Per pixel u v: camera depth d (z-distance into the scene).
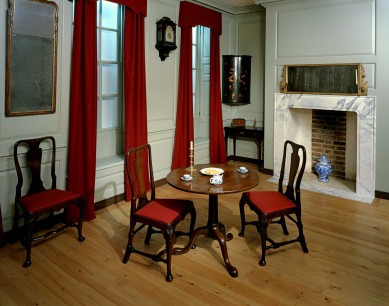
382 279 2.38
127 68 3.74
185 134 4.78
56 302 2.11
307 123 5.06
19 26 2.80
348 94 4.14
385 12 3.82
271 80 4.86
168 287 2.28
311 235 3.09
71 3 3.19
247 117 5.82
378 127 3.97
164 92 4.42
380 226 3.29
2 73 2.76
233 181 2.64
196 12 4.70
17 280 2.35
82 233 3.10
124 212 3.62
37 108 3.01
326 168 4.62
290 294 2.20
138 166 2.71
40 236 2.78
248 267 2.53
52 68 3.07
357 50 4.05
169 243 2.36
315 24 4.36
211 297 2.17
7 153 2.86
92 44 3.30
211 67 5.23
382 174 4.01
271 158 5.04
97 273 2.44
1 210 2.87
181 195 4.18
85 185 3.36
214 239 2.96
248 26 5.57
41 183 3.00
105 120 4.03
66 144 3.28
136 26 3.81
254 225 3.14
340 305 2.09
